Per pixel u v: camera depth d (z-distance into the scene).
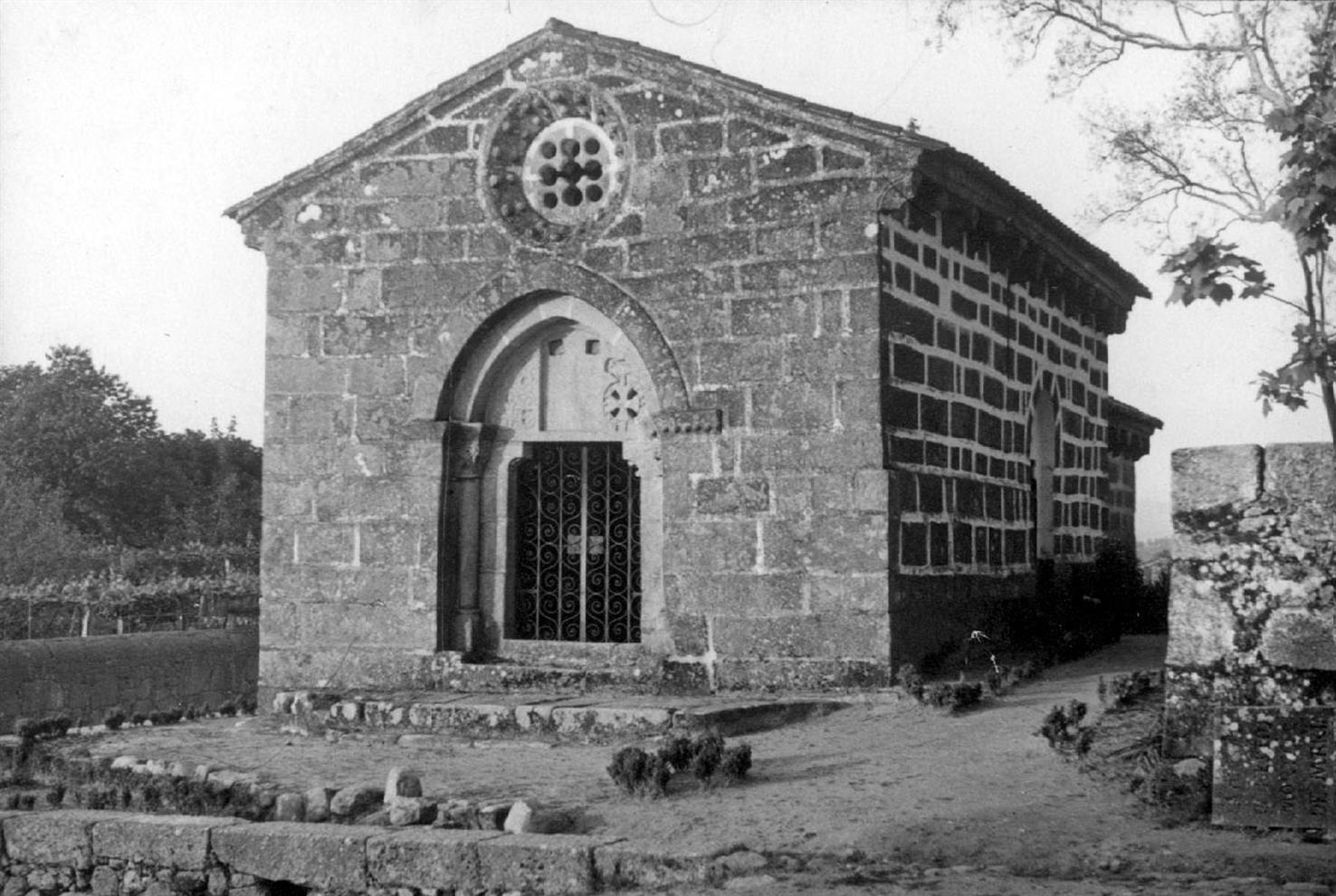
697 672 16.64
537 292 17.91
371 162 18.69
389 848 11.16
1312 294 10.39
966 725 14.49
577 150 18.02
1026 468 20.86
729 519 16.72
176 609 31.09
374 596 18.23
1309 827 9.98
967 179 17.61
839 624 16.16
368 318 18.58
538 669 17.39
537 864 10.64
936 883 9.46
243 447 62.06
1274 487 10.84
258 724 17.44
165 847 12.02
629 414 17.92
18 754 15.55
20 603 29.23
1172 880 9.23
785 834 10.72
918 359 17.23
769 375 16.67
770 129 16.88
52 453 53.12
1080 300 23.78
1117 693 14.14
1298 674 10.66
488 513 18.33
